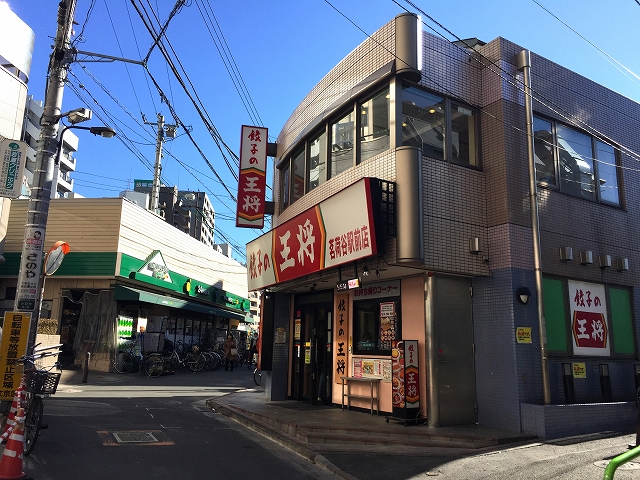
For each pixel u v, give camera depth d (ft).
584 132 37.09
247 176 42.68
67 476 18.48
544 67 35.12
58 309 62.39
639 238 38.34
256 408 36.91
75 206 63.62
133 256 65.87
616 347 34.68
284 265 38.04
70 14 31.94
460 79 32.83
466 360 30.01
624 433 28.32
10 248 62.90
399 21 30.40
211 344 100.68
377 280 34.40
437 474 20.47
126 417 31.58
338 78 36.88
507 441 25.93
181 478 19.29
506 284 29.63
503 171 31.14
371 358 34.78
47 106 31.40
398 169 28.35
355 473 21.03
